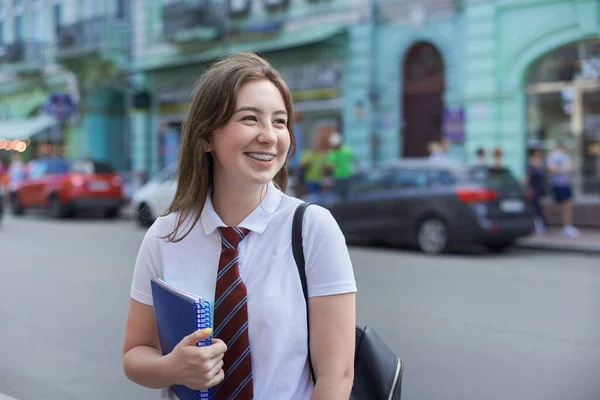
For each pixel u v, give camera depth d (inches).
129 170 990.4
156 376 64.2
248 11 790.5
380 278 343.9
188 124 69.2
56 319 264.2
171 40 846.5
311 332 65.4
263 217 67.9
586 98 570.9
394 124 682.8
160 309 66.9
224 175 69.3
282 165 71.9
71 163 775.7
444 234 440.5
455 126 631.8
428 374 191.0
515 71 596.4
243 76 66.5
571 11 561.3
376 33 689.0
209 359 61.2
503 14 599.2
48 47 1073.5
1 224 676.1
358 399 70.6
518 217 437.4
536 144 597.9
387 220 468.4
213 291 67.1
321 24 725.9
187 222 70.1
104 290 321.1
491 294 300.7
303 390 65.9
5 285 335.9
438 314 261.0
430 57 665.0
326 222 66.9
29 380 193.0
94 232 593.9
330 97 721.0
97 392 183.0
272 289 65.6
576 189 579.8
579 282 331.0
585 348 213.6
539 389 177.5
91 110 1002.7
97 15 957.8
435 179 450.9
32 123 1065.5
